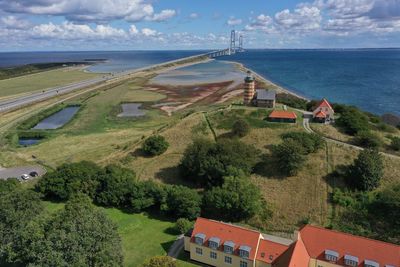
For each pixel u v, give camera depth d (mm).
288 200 86438
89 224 54594
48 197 95688
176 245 73312
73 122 177500
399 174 90625
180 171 103000
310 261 61000
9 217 59188
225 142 101125
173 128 130750
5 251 55375
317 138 105500
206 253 66500
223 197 81125
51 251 49125
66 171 94938
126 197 89812
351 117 117125
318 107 123938
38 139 157250
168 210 84562
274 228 79000
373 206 79562
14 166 122375
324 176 92562
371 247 58719
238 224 81125
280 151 95812
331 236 61625
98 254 51750
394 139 106438
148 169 107750
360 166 86438
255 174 96875
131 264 66625
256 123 122250
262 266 61500
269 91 136875
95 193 92688
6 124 175250
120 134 153125
